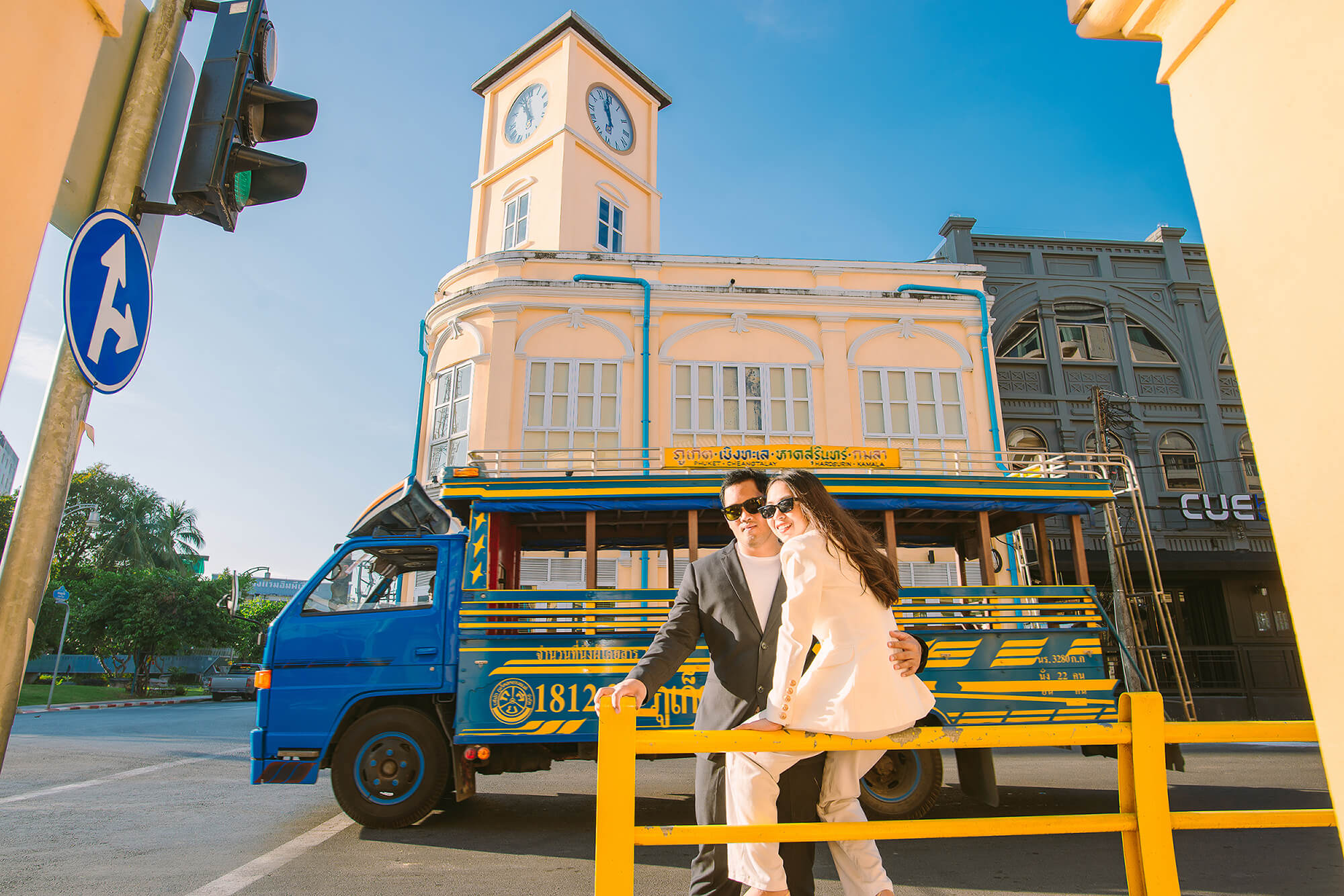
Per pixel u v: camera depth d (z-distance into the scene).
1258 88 1.94
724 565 2.98
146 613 30.84
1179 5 2.17
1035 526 7.86
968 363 16.05
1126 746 2.39
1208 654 18.22
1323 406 1.74
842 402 15.50
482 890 4.83
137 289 3.30
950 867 5.39
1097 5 2.37
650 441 14.93
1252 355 1.93
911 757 6.50
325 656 6.67
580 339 15.40
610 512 7.63
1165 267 20.41
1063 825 2.28
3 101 2.51
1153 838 2.31
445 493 7.05
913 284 16.50
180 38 3.61
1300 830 6.46
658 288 15.67
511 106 21.78
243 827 6.51
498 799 7.92
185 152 3.62
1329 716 1.70
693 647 2.92
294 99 3.88
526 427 14.87
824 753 2.70
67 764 10.02
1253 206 1.94
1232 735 2.38
